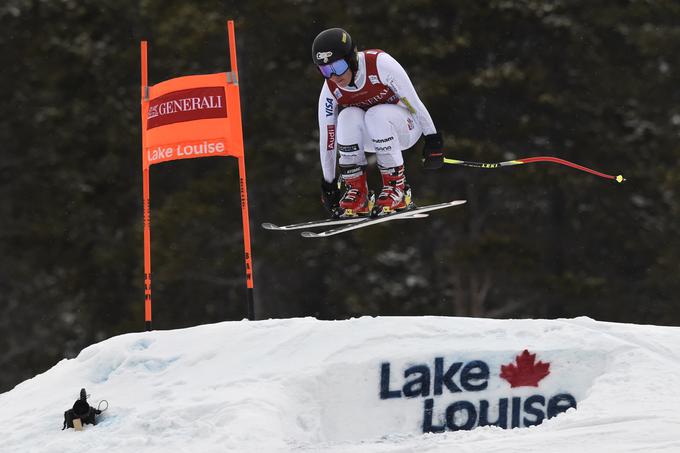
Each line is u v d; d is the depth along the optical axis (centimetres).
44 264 8688
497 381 3117
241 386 3006
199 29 7962
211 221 7975
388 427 3052
